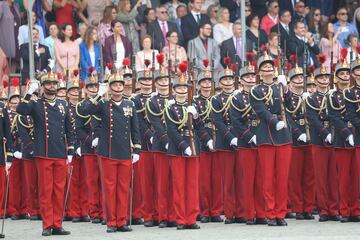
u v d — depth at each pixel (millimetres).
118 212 50031
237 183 53562
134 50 69375
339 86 53562
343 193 53188
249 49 67938
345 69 53219
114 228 49906
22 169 60031
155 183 53219
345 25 72688
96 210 56125
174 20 71250
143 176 53250
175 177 50344
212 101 54250
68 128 49875
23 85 64812
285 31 69062
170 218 52094
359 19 73438
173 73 55312
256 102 51094
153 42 66438
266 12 72000
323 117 54281
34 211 58969
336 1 76125
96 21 70500
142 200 53531
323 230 48719
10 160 50250
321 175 54031
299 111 55250
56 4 70000
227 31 69500
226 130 53656
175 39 67500
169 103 50562
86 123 56188
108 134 49781
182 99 50688
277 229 49375
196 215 50562
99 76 58469
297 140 55156
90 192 56031
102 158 49781
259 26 70562
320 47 71062
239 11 72062
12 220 59406
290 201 55875
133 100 53844
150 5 72188
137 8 70000
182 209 50406
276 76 53719
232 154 53594
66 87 57094
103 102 50000
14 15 68062
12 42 67688
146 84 53969
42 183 48938
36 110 49062
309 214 55500
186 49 70250
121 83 50094
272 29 69188
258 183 52219
